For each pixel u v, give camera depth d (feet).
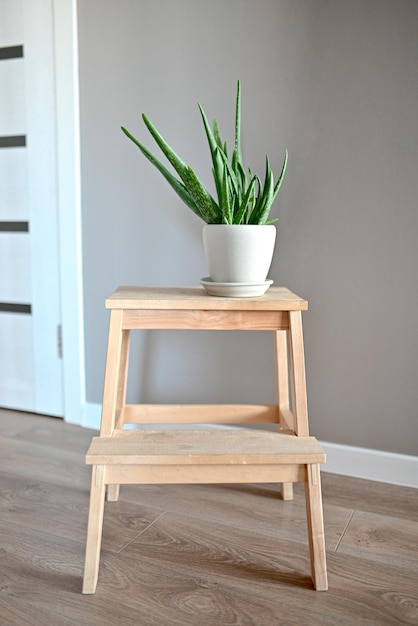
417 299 4.35
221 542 3.66
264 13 4.54
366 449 4.69
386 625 2.88
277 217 4.72
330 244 4.58
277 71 4.56
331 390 4.75
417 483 4.51
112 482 3.11
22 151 5.82
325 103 4.44
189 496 4.36
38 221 5.84
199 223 5.05
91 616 2.93
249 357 5.03
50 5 5.35
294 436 3.34
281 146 4.63
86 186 5.49
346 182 4.46
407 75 4.16
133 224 5.33
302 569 3.37
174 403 5.38
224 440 3.26
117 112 5.23
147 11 4.97
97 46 5.22
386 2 4.14
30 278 6.00
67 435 5.61
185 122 4.96
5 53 5.72
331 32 4.34
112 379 3.29
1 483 4.50
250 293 3.47
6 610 2.97
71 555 3.49
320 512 3.12
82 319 5.74
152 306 3.27
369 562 3.45
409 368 4.45
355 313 4.58
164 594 3.12
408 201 4.28
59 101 5.45
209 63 4.79
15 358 6.28
